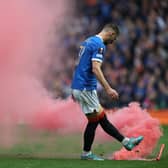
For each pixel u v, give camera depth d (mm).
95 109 27969
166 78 62062
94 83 28078
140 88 59938
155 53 63250
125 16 65250
